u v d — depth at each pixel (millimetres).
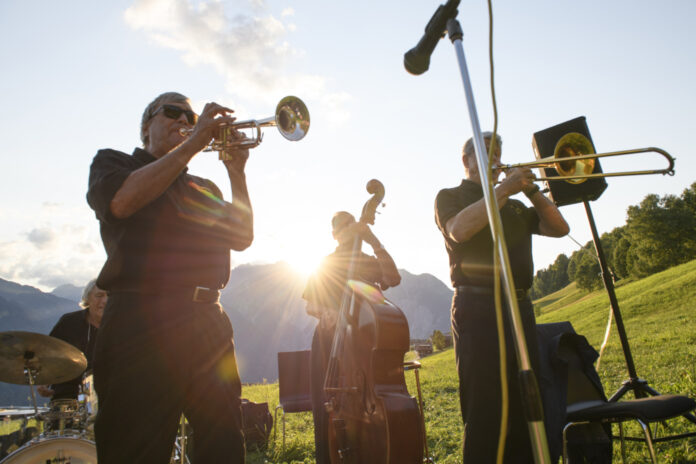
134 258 2068
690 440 4008
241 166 2715
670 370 7246
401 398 2975
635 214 61375
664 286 23047
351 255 4066
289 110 2623
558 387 3059
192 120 2574
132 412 1901
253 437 6613
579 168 3049
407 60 1942
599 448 3258
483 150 1450
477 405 2684
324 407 3820
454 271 2934
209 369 2117
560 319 28797
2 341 3787
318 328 4266
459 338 2846
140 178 1960
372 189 4191
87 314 5328
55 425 3787
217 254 2352
